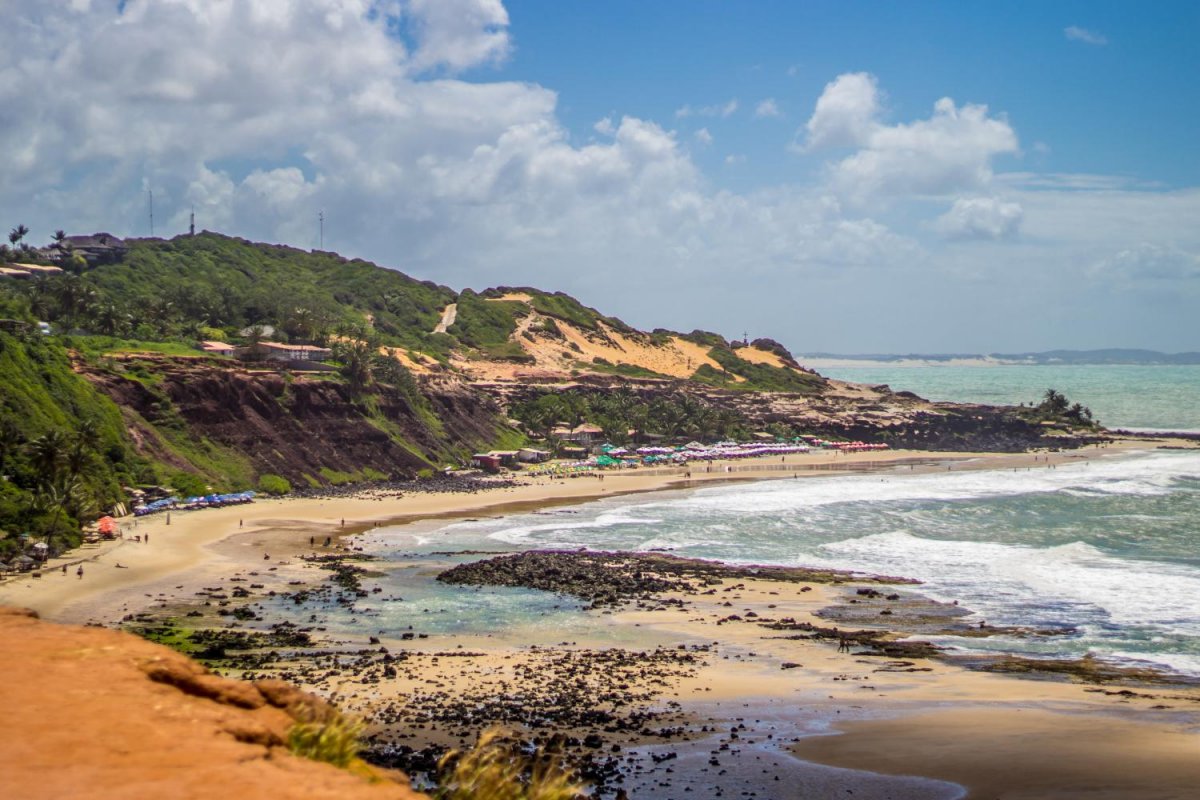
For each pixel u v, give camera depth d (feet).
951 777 145.59
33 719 39.83
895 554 359.25
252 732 42.63
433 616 267.39
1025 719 176.24
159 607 270.87
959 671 213.66
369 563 346.95
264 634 242.37
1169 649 228.22
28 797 33.19
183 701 44.09
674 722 174.60
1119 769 147.64
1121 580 301.63
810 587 306.76
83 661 47.47
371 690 190.49
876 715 179.93
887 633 249.14
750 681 204.85
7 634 51.11
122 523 406.21
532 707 180.96
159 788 34.86
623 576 322.14
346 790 36.76
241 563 339.77
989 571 323.98
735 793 138.92
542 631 251.60
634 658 223.51
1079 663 218.38
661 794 138.41
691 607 280.31
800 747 160.86
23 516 339.98
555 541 397.19
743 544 386.52
